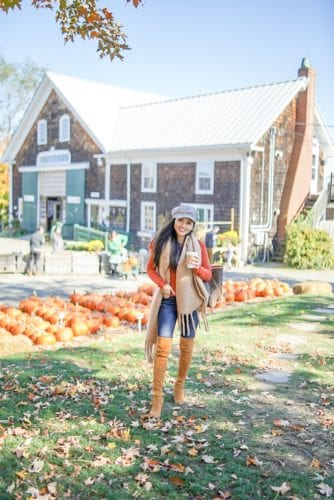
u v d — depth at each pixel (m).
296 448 3.98
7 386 5.22
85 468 3.63
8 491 3.31
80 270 18.52
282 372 5.96
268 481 3.48
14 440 4.01
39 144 35.41
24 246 28.08
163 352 4.45
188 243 4.41
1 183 41.16
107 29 7.14
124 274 17.56
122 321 9.81
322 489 3.38
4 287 14.92
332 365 6.28
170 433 4.19
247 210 22.94
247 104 25.58
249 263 23.25
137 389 5.19
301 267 21.95
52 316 9.14
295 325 8.84
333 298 12.10
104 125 30.70
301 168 25.11
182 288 4.41
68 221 32.88
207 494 3.33
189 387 5.28
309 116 25.25
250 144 22.11
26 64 49.56
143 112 31.05
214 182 23.97
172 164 25.80
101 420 4.39
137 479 3.48
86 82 34.47
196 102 28.95
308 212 24.19
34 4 6.84
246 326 8.70
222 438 4.10
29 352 6.99
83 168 31.09
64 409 4.61
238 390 5.25
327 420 4.52
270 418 4.54
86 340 8.36
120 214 28.89
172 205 25.92
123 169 28.58
